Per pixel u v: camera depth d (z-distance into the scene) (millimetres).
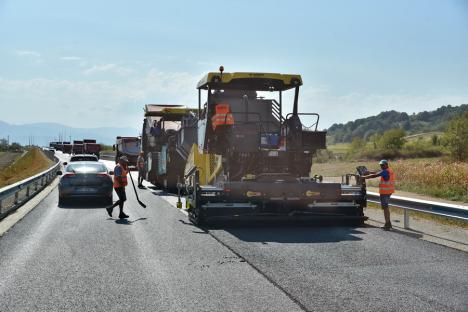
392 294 6234
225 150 12555
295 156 12656
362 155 57938
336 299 6023
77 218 13305
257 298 6066
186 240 10000
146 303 5891
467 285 6648
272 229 11602
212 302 5918
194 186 12000
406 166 28031
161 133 24469
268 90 13727
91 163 17609
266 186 11828
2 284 6707
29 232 10906
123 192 13367
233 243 9664
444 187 20641
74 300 6016
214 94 13438
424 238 10367
